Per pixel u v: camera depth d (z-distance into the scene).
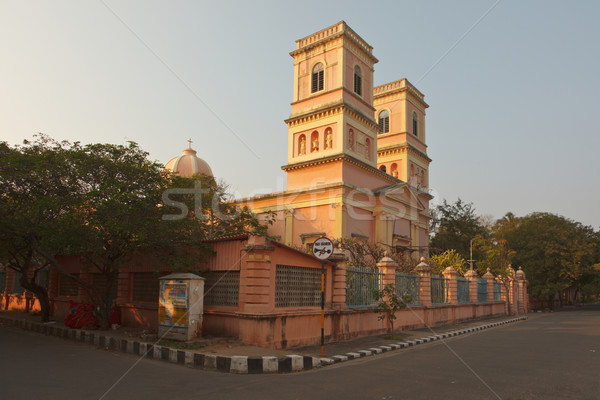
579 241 46.91
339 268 14.41
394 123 41.59
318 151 33.16
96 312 15.30
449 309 21.81
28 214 13.66
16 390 7.38
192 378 8.55
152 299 15.26
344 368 9.82
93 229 13.43
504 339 15.41
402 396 7.03
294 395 7.17
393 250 30.19
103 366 9.68
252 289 11.58
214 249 13.16
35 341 13.99
